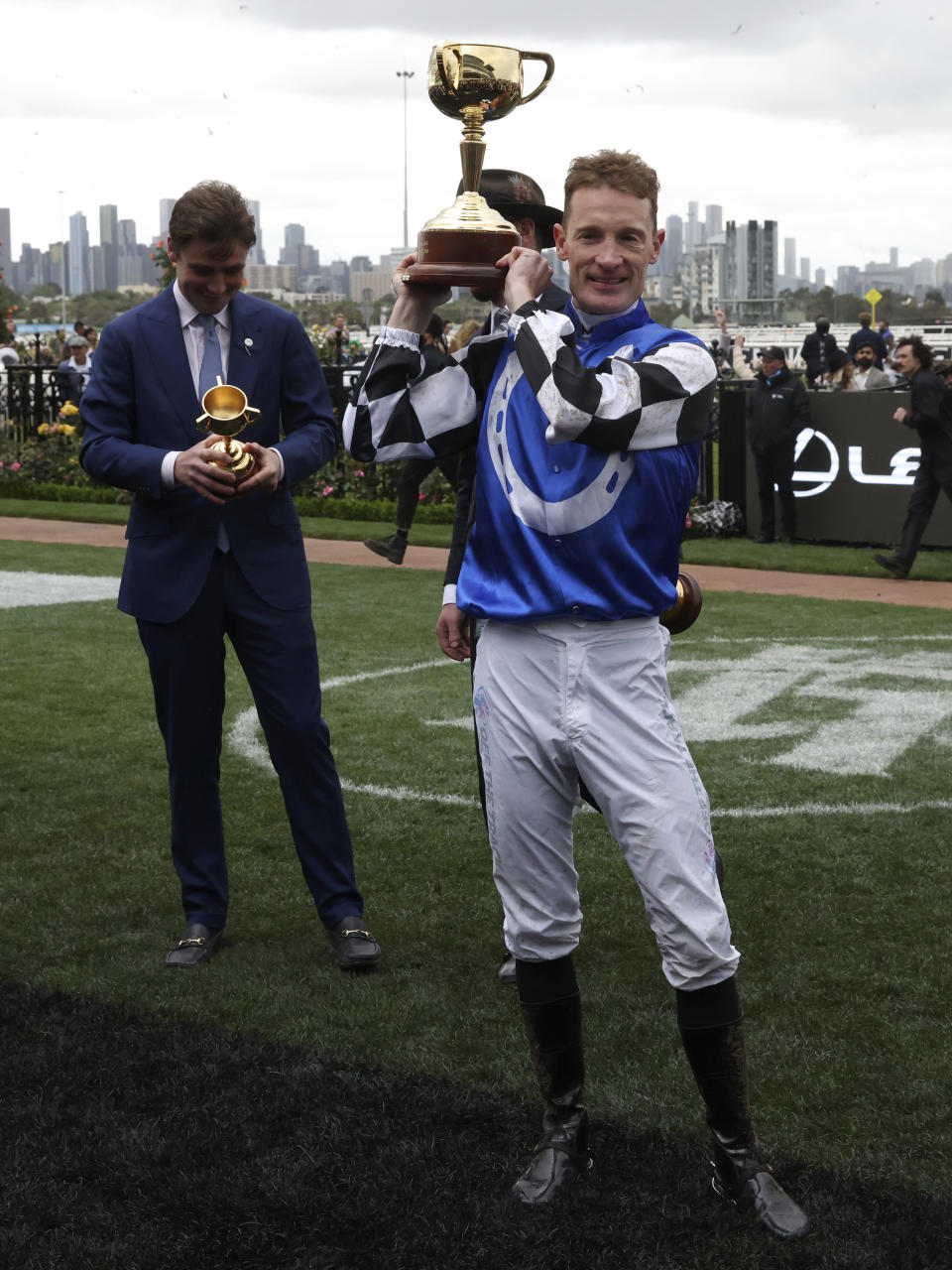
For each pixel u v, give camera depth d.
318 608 9.64
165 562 3.88
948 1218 2.60
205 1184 2.71
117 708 6.88
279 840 4.97
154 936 4.11
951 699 6.97
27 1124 2.96
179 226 3.70
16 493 18.20
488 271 2.75
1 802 5.38
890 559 11.19
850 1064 3.27
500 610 2.62
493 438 2.67
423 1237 2.54
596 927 4.16
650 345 2.57
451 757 5.97
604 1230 2.57
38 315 95.25
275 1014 3.56
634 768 2.58
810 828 5.02
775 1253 2.49
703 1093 2.66
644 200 2.60
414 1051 3.33
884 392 12.62
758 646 8.34
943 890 4.41
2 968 3.85
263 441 3.96
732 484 13.65
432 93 2.91
